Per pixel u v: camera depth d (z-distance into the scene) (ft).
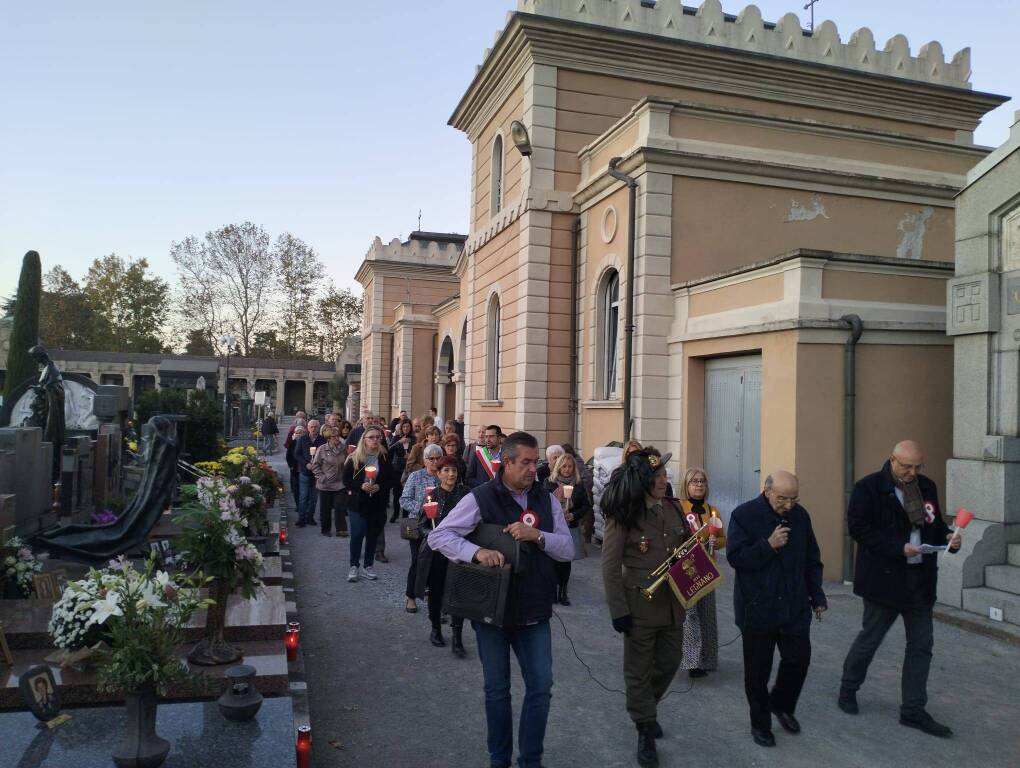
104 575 13.39
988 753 15.19
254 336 218.79
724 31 50.75
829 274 31.17
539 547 13.12
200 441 57.41
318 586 29.22
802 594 15.51
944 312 32.32
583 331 47.85
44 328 223.92
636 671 14.60
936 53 54.44
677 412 38.83
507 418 52.29
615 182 43.37
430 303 116.06
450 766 14.49
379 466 30.63
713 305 36.65
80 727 13.48
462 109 62.95
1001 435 26.18
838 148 43.57
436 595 21.77
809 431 30.27
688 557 14.60
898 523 16.37
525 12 46.83
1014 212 26.08
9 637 16.81
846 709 17.12
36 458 30.25
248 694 14.33
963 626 24.04
